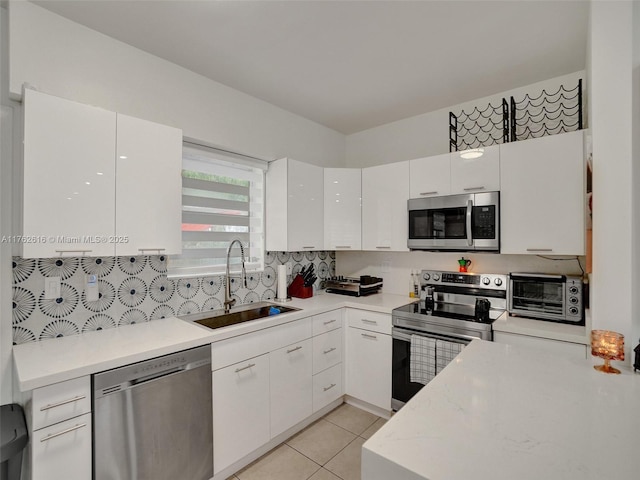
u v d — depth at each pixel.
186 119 2.26
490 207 2.23
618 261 1.42
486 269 2.62
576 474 0.68
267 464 2.02
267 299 2.85
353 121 3.27
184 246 2.32
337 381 2.67
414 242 2.61
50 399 1.28
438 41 1.98
